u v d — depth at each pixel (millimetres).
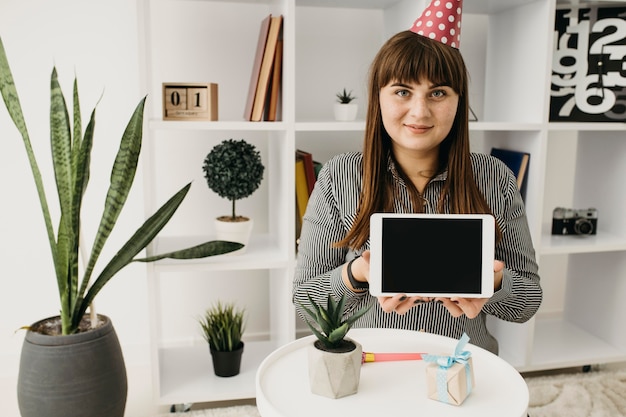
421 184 1222
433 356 911
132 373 2064
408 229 941
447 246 938
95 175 1982
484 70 2170
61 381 1411
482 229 932
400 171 1202
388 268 942
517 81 1938
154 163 1955
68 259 1451
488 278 933
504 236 1229
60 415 1419
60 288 1455
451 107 1109
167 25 1950
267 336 2219
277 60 1720
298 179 1838
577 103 1904
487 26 2143
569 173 2312
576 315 2342
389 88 1114
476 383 941
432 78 1079
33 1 1861
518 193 1261
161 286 2113
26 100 1907
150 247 1705
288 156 1720
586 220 2072
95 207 2000
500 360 1014
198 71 1995
